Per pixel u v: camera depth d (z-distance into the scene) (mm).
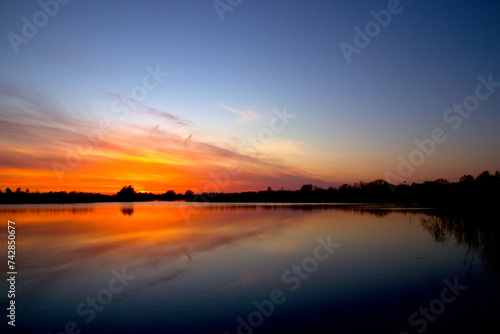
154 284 13164
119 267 15766
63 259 17484
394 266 15750
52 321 9727
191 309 10555
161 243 22438
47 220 39031
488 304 10531
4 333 8969
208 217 43875
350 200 107500
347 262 16688
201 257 17938
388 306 10602
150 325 9406
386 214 46781
